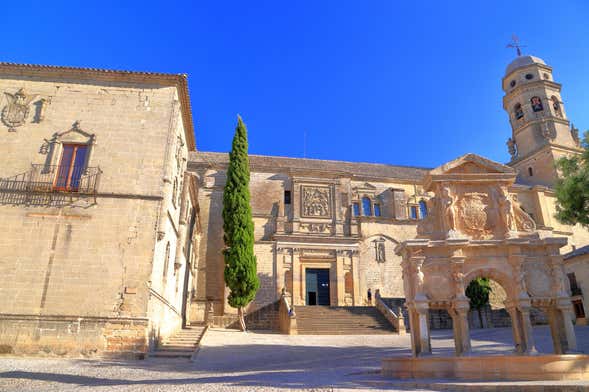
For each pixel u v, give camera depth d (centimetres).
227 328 2859
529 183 4431
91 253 1692
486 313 2894
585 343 1784
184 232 2520
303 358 1700
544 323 2789
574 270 2997
